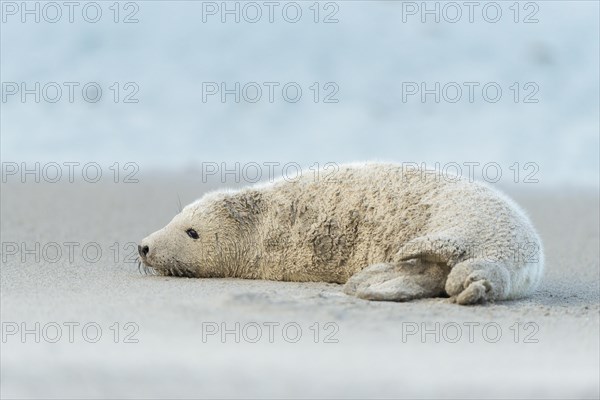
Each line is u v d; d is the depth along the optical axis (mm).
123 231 45156
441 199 28781
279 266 30828
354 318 23938
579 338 22875
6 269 32688
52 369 18969
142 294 27172
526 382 18703
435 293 27344
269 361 19703
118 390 17547
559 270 37594
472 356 20781
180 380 18203
